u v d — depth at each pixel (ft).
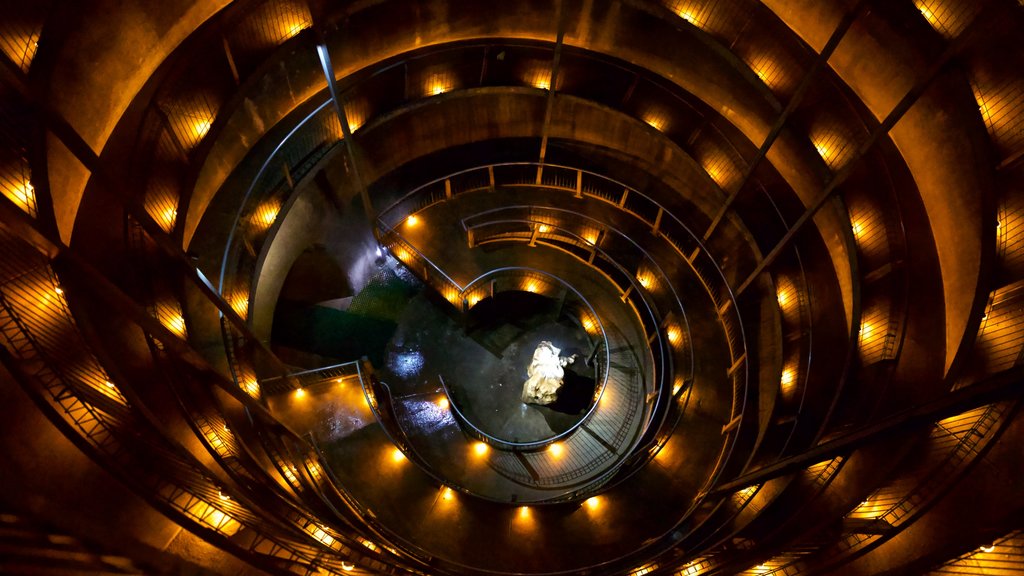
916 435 40.22
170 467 31.73
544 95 73.10
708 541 52.60
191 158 50.06
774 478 51.57
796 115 61.11
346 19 60.39
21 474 26.73
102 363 31.42
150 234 40.32
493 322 85.56
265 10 53.47
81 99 39.58
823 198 56.08
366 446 61.87
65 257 30.12
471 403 80.48
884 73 51.62
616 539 62.39
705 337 74.23
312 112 63.05
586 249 81.76
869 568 36.96
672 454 68.23
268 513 36.29
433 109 74.08
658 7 61.11
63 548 18.81
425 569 51.47
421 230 79.61
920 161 51.26
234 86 53.93
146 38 44.09
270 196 61.31
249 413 49.96
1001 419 34.63
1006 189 40.96
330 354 75.41
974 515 34.40
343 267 77.97
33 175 31.04
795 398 60.75
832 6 53.01
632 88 73.97
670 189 81.00
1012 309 38.40
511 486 70.33
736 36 62.03
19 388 28.60
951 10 44.68
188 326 44.45
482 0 66.23
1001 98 42.11
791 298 65.72
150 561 19.53
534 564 59.72
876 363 49.52
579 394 82.94
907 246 51.39
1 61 29.35
